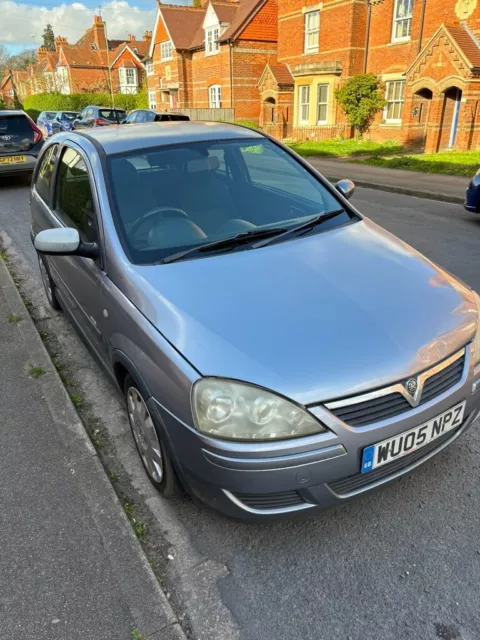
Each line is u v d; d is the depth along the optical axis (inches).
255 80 1179.3
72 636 79.2
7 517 102.2
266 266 103.3
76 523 100.0
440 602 83.0
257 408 77.7
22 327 184.7
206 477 83.0
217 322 87.3
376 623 80.3
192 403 81.3
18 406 138.9
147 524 100.7
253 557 92.7
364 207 373.7
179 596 86.0
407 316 90.6
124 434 128.0
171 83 1408.7
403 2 746.8
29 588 87.2
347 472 81.3
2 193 460.1
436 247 266.7
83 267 124.3
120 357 102.5
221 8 1197.7
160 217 116.4
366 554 92.1
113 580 88.0
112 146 129.7
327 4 851.4
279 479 79.2
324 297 93.7
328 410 78.4
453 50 624.1
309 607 83.3
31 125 479.8
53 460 117.8
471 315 95.3
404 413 82.7
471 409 93.4
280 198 131.3
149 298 95.5
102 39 2497.5
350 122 843.4
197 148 133.9
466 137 641.6
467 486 106.4
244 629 80.2
